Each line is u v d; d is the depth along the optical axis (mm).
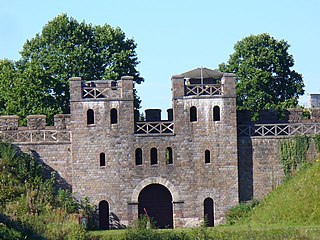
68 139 146250
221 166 146000
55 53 174250
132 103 145625
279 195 143375
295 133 148625
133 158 145375
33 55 176000
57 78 171625
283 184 146250
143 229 130875
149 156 145625
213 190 145875
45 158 145875
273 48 181500
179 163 145875
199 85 146500
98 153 145000
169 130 146625
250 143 147750
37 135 146250
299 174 145750
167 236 128625
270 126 148375
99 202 145000
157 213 150125
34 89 168875
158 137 145750
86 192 144875
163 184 145625
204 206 146000
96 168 145000
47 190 142625
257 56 180250
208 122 146125
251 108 178625
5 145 144750
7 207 135875
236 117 146750
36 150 145875
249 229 130875
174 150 145875
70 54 173500
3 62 177500
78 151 144875
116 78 175000
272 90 180625
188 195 145750
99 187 145000
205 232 128875
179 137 146000
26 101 168875
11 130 146750
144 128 146250
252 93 178875
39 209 137375
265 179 147500
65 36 176875
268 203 142875
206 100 146250
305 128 148875
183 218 145625
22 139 146250
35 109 168250
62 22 176250
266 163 147750
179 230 133250
